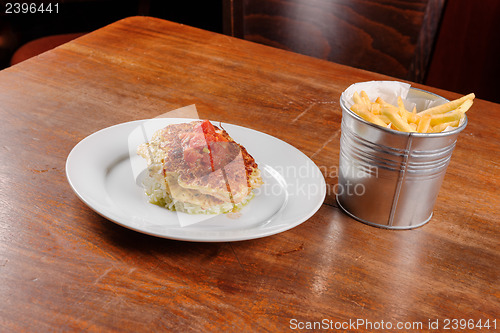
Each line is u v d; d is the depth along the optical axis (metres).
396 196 0.77
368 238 0.78
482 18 1.99
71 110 1.07
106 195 0.77
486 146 1.07
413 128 0.77
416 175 0.75
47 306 0.60
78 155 0.83
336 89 1.29
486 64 2.10
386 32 1.79
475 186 0.93
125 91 1.18
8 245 0.69
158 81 1.24
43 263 0.67
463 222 0.83
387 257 0.74
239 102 1.17
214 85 1.25
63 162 0.89
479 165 1.00
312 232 0.78
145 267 0.68
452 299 0.67
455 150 1.05
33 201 0.79
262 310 0.63
